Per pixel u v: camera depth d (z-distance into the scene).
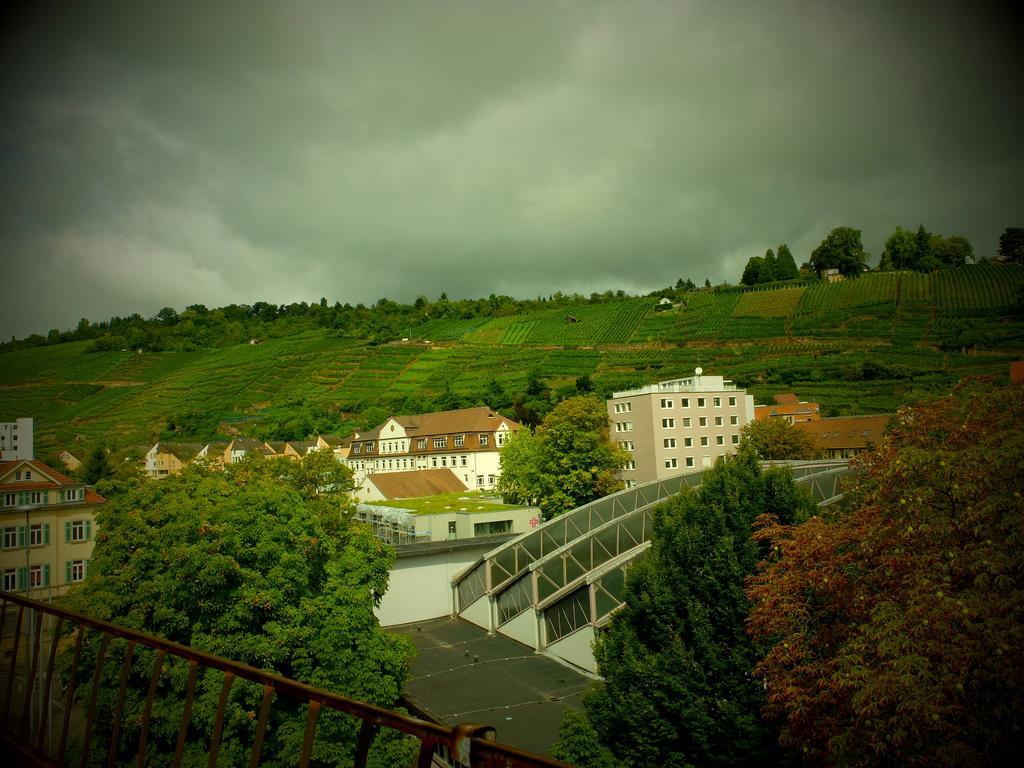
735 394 96.38
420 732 4.64
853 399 122.56
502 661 36.91
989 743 13.16
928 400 22.14
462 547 48.75
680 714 21.38
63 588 56.09
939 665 13.98
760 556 23.08
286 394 197.00
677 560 23.97
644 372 163.00
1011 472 15.02
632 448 93.81
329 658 24.88
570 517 47.62
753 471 25.58
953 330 141.38
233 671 6.50
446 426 124.94
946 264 182.75
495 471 119.81
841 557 18.69
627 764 21.67
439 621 46.72
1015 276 155.88
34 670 9.44
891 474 17.92
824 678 16.91
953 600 13.90
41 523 55.41
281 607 25.00
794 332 166.75
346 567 28.77
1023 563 13.95
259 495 28.39
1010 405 18.03
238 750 21.38
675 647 22.03
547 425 79.44
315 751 21.91
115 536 27.67
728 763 20.81
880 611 15.60
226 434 167.75
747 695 21.02
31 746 9.05
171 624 23.80
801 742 17.58
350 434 160.88
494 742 4.14
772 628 19.08
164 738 22.17
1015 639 12.74
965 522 15.26
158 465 141.12
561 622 36.94
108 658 23.23
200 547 24.39
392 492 88.62
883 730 13.97
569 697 31.14
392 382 196.12
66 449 149.00
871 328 154.75
